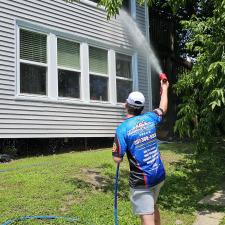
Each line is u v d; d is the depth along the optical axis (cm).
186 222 307
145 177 220
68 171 416
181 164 513
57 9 595
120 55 718
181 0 418
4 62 514
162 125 869
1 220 274
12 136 515
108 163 468
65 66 601
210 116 363
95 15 662
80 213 300
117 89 702
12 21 529
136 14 758
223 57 338
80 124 613
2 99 508
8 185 352
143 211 221
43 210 299
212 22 366
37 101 550
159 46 923
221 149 595
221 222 310
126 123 226
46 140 580
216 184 432
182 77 404
